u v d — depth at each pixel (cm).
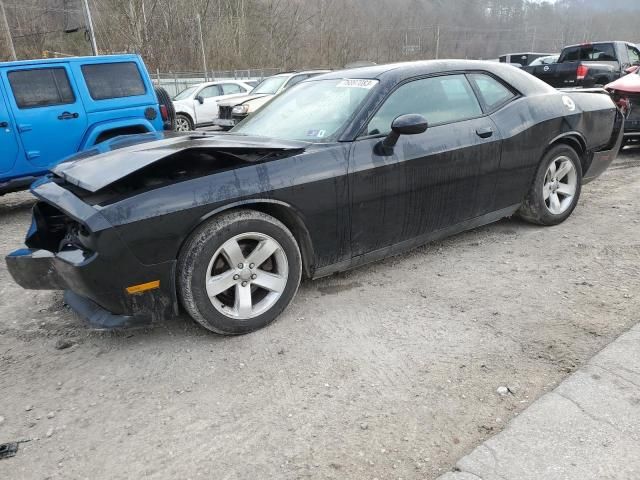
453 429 230
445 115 392
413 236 386
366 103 358
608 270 387
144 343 315
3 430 244
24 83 649
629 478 196
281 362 288
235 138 362
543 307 335
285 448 223
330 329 321
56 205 294
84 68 695
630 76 841
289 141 349
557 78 1240
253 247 318
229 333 313
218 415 247
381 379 269
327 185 328
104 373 287
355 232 350
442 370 273
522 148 427
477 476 199
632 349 276
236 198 297
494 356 283
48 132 664
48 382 281
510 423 228
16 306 378
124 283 279
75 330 339
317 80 428
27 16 3841
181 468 215
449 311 337
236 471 212
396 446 222
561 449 211
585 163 508
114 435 237
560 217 484
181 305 317
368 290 373
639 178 688
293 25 4709
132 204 275
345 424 237
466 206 407
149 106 752
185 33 3844
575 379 254
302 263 355
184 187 288
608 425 223
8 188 649
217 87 1602
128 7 3189
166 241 282
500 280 380
